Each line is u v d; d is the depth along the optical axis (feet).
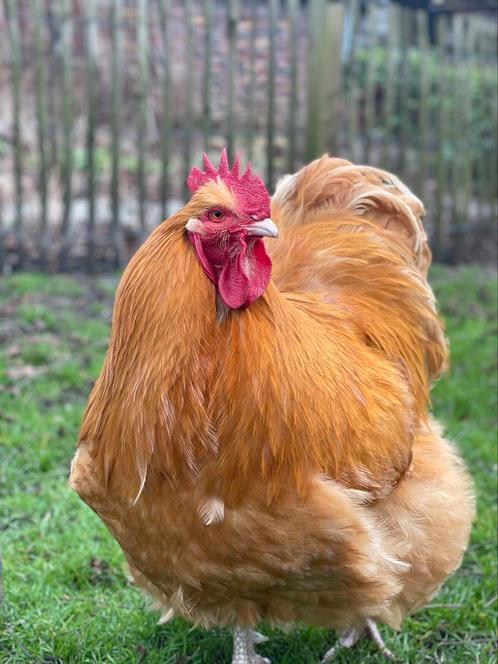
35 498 5.44
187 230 3.49
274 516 3.57
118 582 4.82
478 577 4.98
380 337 4.18
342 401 3.74
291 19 10.04
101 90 16.39
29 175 13.73
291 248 4.34
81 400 6.77
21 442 5.96
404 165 11.57
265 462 3.53
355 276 4.30
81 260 10.59
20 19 15.76
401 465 3.92
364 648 4.52
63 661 4.31
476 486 5.70
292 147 10.45
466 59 11.35
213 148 14.66
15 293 9.19
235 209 3.45
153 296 3.48
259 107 15.55
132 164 14.25
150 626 4.56
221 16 15.90
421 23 10.87
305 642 4.56
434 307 4.53
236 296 3.47
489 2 10.71
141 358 3.51
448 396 6.97
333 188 4.51
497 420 6.63
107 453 3.65
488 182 12.23
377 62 15.02
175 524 3.61
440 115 11.16
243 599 3.88
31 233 11.16
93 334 8.12
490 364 7.64
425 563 4.05
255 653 4.36
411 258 4.53
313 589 3.77
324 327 3.92
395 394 4.01
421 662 4.42
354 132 10.83
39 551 5.02
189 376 3.47
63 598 4.69
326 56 10.18
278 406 3.54
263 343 3.53
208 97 10.11
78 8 15.87
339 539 3.61
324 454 3.66
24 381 7.00
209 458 3.52
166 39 9.96
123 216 12.01
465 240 11.66
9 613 4.54
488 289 9.85
